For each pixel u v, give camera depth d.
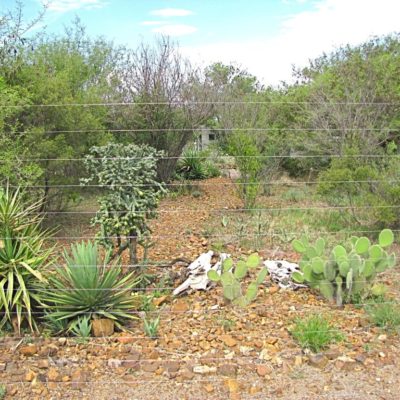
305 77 13.88
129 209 4.79
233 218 8.33
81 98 8.36
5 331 4.06
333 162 7.21
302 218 7.85
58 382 3.34
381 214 6.36
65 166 7.51
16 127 6.36
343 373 3.42
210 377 3.37
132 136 11.41
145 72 11.38
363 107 9.79
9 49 7.03
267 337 3.87
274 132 11.32
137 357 3.59
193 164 13.42
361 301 4.53
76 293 4.01
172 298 4.71
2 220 4.29
